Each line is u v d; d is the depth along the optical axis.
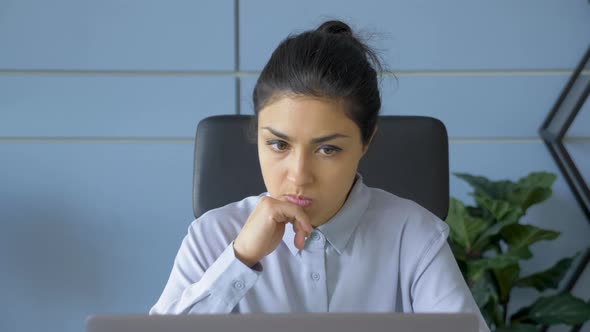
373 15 2.67
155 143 2.70
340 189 0.94
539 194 2.46
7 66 2.65
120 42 2.66
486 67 2.70
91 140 2.69
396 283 1.13
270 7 2.67
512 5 2.67
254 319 0.67
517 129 2.72
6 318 2.72
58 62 2.66
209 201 1.37
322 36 0.97
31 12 2.64
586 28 2.68
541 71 2.70
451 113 2.71
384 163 1.38
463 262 2.37
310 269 1.10
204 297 0.96
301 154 0.91
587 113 2.72
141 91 2.68
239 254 0.95
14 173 2.68
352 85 0.91
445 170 1.39
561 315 2.40
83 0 2.64
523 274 2.79
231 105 2.70
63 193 2.70
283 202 0.93
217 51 2.68
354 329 0.67
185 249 1.13
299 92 0.89
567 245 2.76
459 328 0.67
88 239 2.71
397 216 1.16
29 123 2.67
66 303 2.73
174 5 2.66
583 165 2.74
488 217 2.52
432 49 2.68
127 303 2.74
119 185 2.70
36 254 2.71
